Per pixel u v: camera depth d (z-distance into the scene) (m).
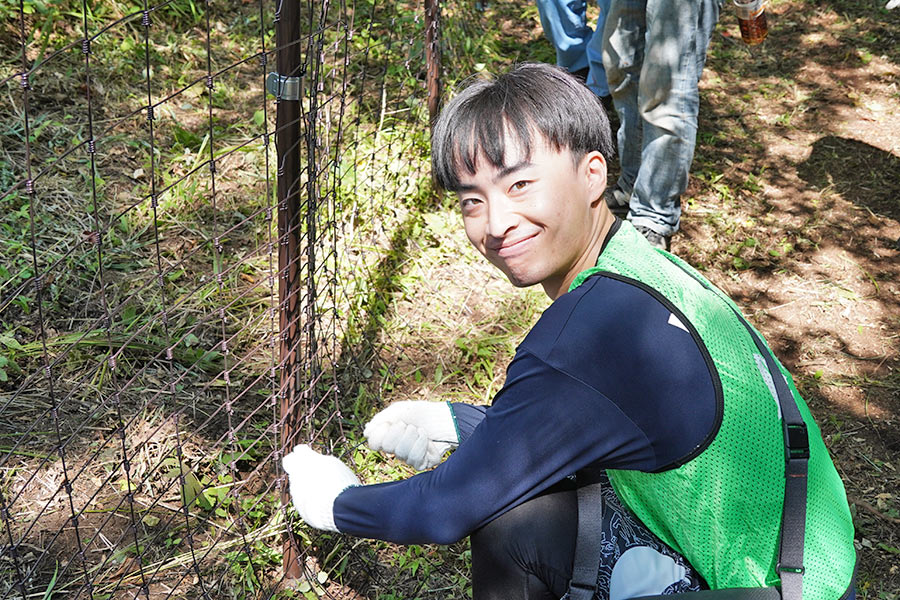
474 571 1.69
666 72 3.20
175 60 4.12
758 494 1.43
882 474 2.77
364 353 2.98
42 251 3.08
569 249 1.52
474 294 3.30
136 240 3.22
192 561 2.27
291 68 1.80
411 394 2.90
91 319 2.90
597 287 1.45
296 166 1.90
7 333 2.77
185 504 2.15
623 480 1.55
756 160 4.18
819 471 1.53
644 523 1.56
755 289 3.48
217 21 4.50
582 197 1.50
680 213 3.58
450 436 1.94
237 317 3.00
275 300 3.08
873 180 4.09
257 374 2.82
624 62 3.46
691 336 1.42
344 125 3.78
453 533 1.54
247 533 2.34
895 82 4.80
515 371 1.46
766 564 1.46
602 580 1.58
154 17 4.32
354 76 4.16
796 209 3.90
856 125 4.46
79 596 2.15
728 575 1.47
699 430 1.41
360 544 2.40
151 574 2.24
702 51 3.25
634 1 3.34
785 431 1.44
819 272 3.58
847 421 2.95
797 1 5.50
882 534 2.57
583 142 1.48
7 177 3.32
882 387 3.08
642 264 1.48
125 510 2.37
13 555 2.21
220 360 2.86
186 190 3.39
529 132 1.44
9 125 3.53
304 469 1.77
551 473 1.45
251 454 2.56
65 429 2.56
